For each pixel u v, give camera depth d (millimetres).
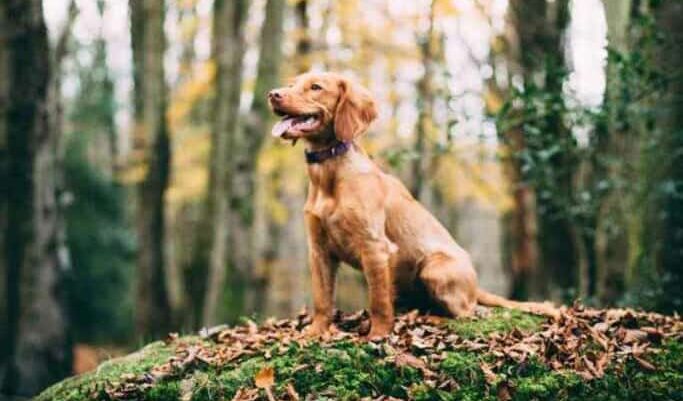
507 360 5016
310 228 5367
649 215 7688
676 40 7414
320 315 5426
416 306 5875
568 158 9227
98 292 19172
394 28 13109
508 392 4816
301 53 13500
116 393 5020
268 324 6027
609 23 8156
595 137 8742
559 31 11672
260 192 13641
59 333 11203
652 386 4902
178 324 12312
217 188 12180
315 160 5277
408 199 5719
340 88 5211
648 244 7680
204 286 12195
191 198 15875
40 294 10992
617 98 7555
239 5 12000
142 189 12422
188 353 5332
